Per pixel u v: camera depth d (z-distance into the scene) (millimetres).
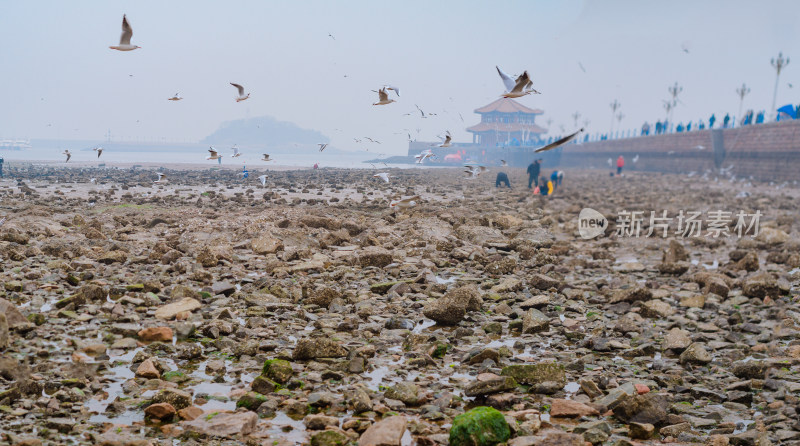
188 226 17828
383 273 12742
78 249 13211
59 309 8930
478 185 43031
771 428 5633
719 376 7148
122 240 15789
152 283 10359
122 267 12312
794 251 16625
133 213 20891
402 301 10406
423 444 5168
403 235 18078
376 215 23094
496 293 11086
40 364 6656
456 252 14828
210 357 7391
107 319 8602
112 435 5070
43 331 7828
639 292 10500
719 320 9555
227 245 14938
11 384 5988
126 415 5566
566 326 9164
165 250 13781
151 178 44438
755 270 13875
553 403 6016
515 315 9742
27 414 5406
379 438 4910
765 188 36500
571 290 11328
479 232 18078
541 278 11805
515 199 31578
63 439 4988
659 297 11164
